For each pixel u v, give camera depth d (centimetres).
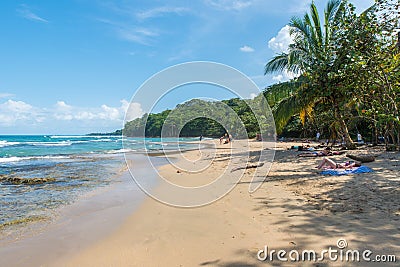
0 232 486
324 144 2083
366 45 1074
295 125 3700
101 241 435
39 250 407
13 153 2592
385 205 495
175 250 386
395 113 1092
